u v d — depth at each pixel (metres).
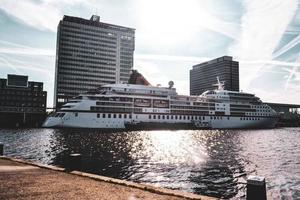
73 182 13.39
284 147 56.81
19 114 146.25
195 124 131.38
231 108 144.25
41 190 11.57
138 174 29.08
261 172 30.20
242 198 21.19
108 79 197.75
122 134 91.62
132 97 117.31
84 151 46.84
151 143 63.50
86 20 196.00
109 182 13.64
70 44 189.25
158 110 123.19
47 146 53.09
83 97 110.19
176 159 39.75
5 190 11.41
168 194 11.51
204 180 26.53
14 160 20.64
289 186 24.11
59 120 106.00
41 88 152.12
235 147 56.62
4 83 145.00
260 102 157.00
